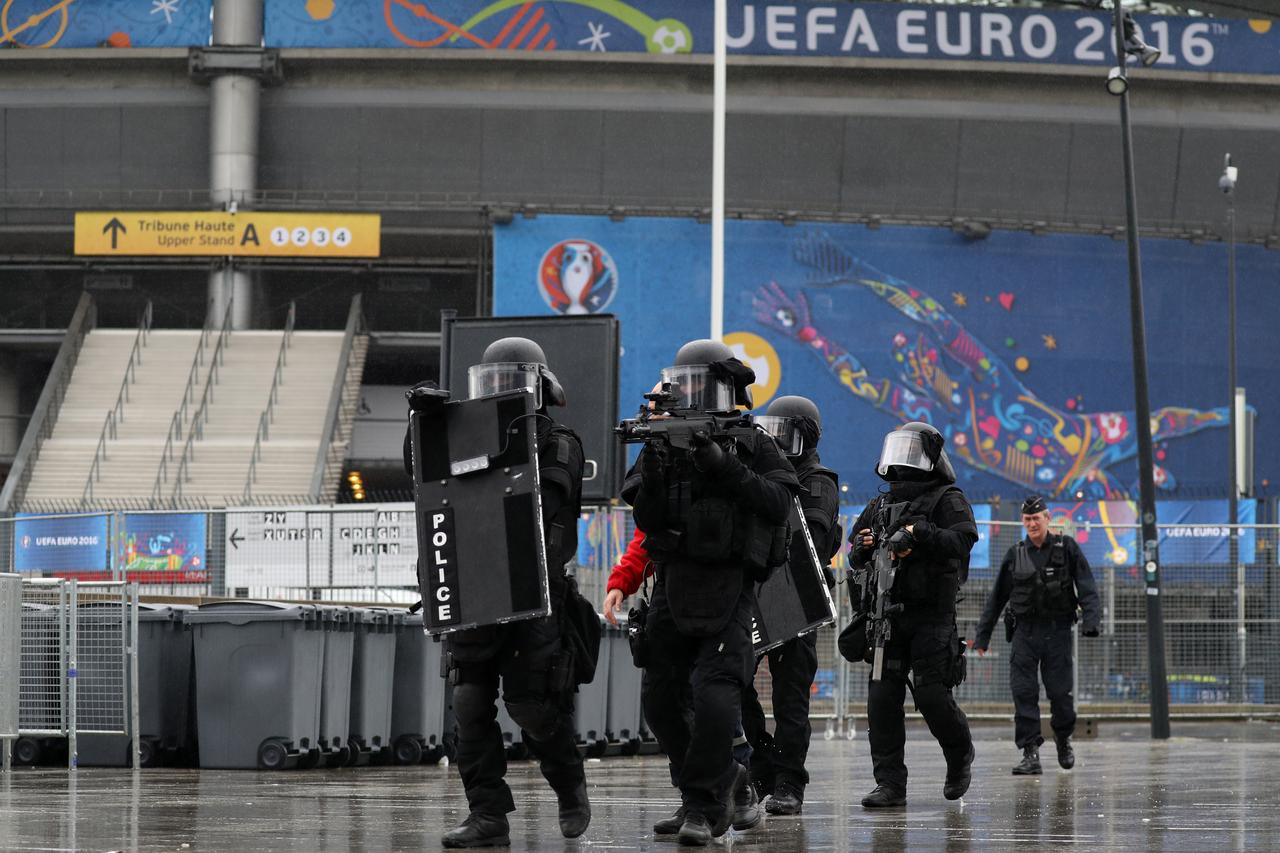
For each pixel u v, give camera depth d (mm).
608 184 156125
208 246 153125
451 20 155750
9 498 150000
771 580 27750
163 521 68562
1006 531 78375
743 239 152125
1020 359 153875
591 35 155250
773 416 29484
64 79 160000
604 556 64938
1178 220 158375
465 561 21594
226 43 156625
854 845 22906
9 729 42375
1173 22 157875
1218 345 157500
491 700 22312
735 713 22188
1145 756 55000
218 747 44188
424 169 157250
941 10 155625
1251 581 79562
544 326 54094
